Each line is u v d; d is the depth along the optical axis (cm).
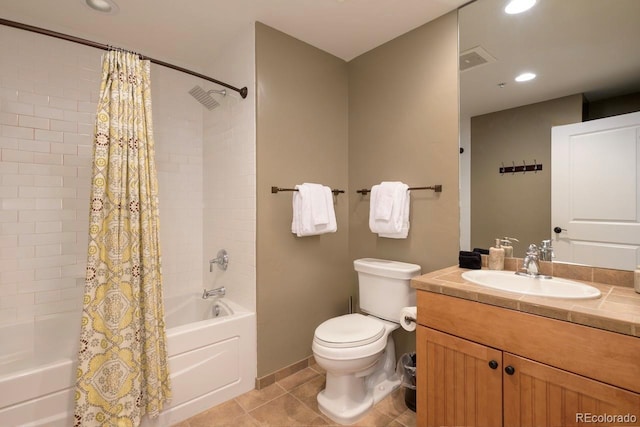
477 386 130
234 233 230
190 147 274
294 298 227
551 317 110
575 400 105
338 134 256
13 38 198
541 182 165
